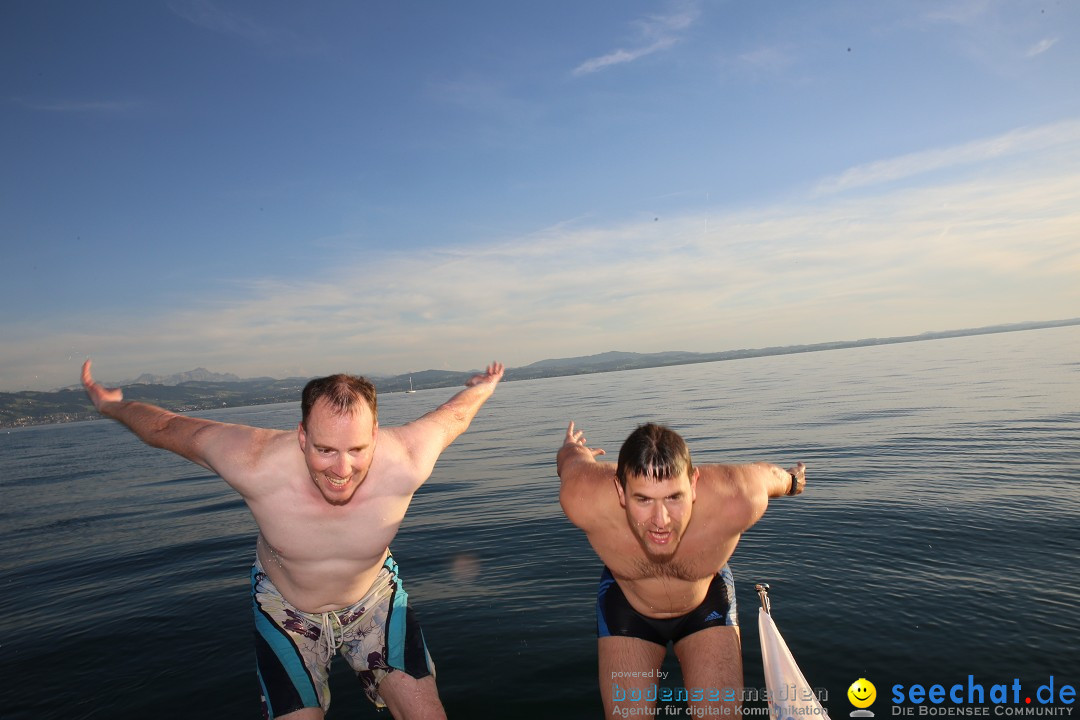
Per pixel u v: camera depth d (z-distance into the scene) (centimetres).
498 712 329
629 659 308
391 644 314
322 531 276
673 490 253
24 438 4966
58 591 627
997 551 511
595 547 307
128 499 1227
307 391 258
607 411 2558
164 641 462
